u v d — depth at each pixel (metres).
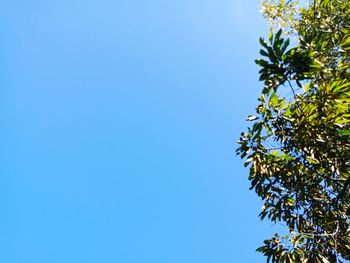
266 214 8.34
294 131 7.48
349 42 8.24
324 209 8.02
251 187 8.26
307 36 7.53
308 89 7.39
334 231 7.82
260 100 7.61
